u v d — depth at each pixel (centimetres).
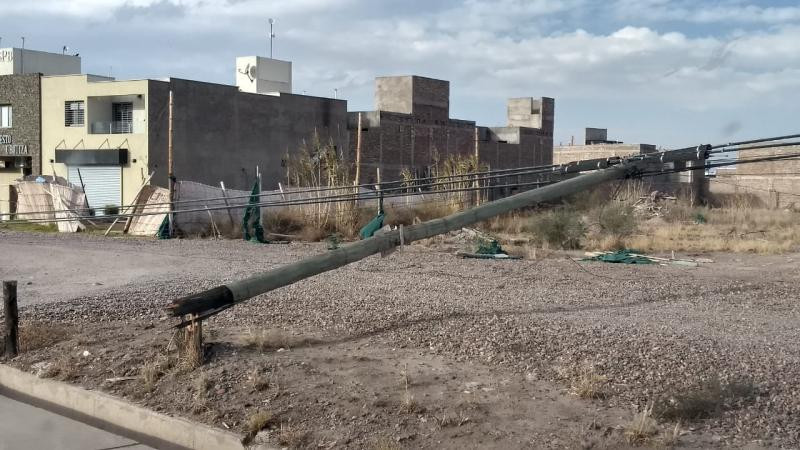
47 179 3641
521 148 6222
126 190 4197
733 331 930
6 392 840
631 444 564
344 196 1318
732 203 4659
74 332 975
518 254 2078
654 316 1041
